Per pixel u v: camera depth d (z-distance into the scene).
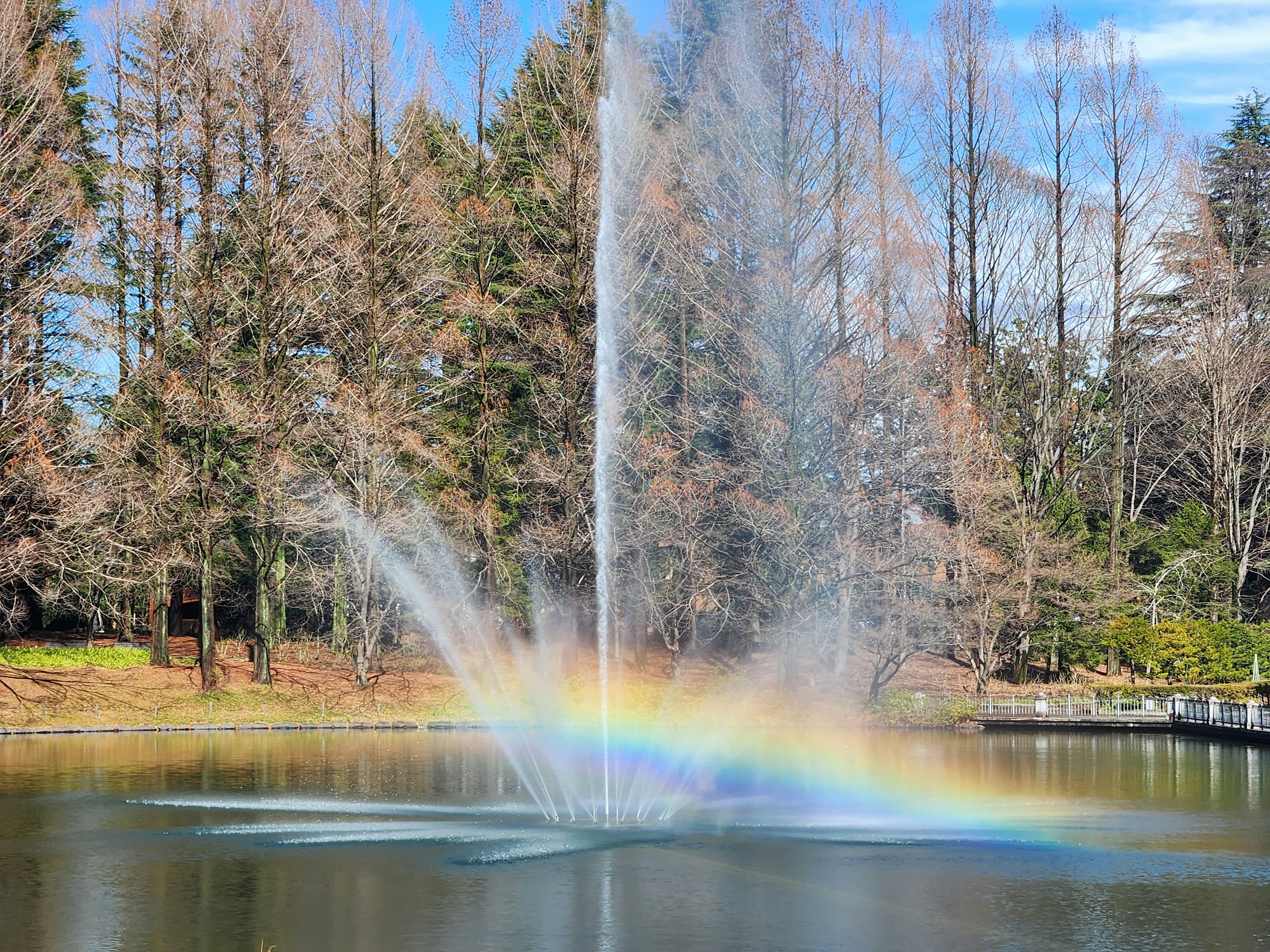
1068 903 16.95
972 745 37.72
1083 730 43.53
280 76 46.78
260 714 43.12
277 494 44.84
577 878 18.36
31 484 40.44
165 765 31.27
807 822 23.19
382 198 48.09
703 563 45.81
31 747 35.81
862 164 45.91
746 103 44.72
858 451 43.88
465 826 22.30
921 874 18.78
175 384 43.59
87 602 45.88
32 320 41.28
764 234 44.25
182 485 44.75
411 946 14.67
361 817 23.22
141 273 46.03
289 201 46.47
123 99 46.16
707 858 19.80
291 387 46.91
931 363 47.81
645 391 47.47
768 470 43.72
